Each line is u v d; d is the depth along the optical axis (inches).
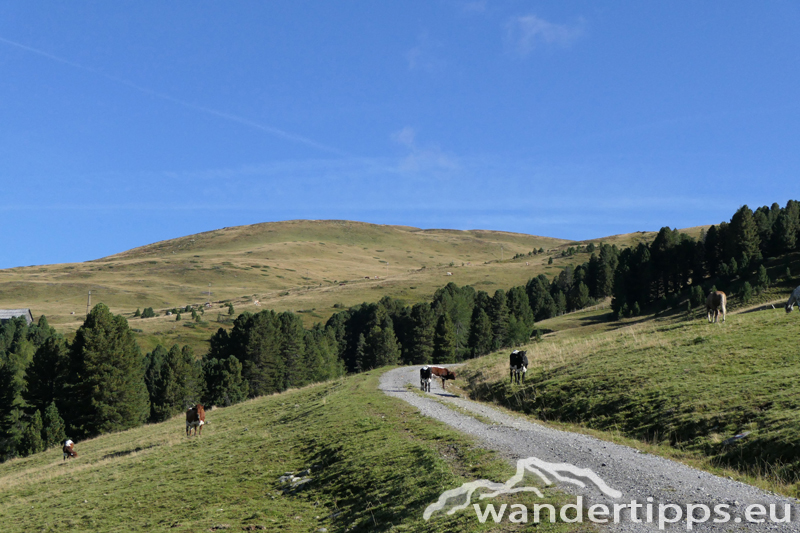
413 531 478.9
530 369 1441.9
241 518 672.4
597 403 1002.1
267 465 903.1
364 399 1304.1
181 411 3166.8
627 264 5605.3
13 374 2632.9
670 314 4151.1
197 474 917.8
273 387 3816.4
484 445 715.4
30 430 2218.3
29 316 6929.1
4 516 880.9
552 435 786.2
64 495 973.2
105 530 714.8
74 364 2439.7
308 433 1031.6
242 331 3757.4
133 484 940.6
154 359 3988.7
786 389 784.3
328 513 645.9
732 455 637.9
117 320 2598.4
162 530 671.1
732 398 806.5
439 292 6235.2
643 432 824.9
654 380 1010.7
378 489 642.2
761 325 1277.1
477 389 1501.0
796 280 3791.8
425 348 4500.5
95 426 2404.0
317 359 4170.8
